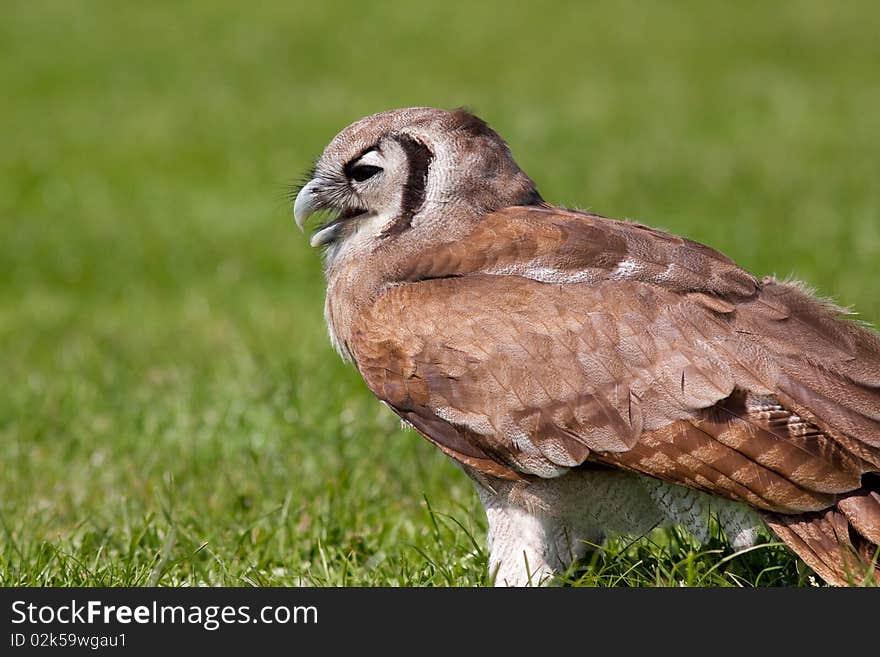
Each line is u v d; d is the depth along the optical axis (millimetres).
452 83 42312
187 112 38156
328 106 38719
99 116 37781
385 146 9938
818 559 8156
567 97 39531
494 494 9508
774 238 21891
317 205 10242
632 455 8492
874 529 8055
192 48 48219
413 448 13094
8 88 41875
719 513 8844
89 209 27688
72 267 23781
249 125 36219
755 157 29953
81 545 10984
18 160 32406
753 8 53281
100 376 16203
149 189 29359
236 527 11453
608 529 9414
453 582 10047
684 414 8344
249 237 25125
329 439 13250
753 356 8383
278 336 18000
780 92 38906
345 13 54344
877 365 8523
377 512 11766
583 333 8703
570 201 25828
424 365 9180
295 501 11859
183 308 20625
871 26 49156
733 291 8750
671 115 36031
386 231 9945
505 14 53844
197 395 14977
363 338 9531
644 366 8508
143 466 12969
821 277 19016
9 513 11828
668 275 8805
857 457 8172
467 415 9016
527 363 8805
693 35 49031
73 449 13703
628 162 29641
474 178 9789
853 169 28438
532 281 9078
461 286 9242
